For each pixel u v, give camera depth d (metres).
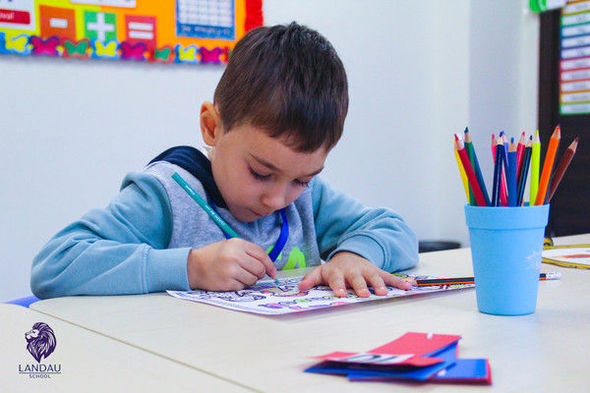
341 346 0.47
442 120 2.55
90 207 1.85
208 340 0.49
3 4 1.67
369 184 2.42
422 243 2.35
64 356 0.46
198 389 0.38
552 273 0.76
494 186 0.57
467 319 0.56
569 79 2.40
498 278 0.57
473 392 0.36
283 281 0.81
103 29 1.81
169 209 0.92
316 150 0.79
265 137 0.77
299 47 0.81
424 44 2.52
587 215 2.38
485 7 2.46
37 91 1.75
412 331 0.51
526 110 2.55
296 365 0.42
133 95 1.90
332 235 1.12
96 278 0.73
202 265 0.74
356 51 2.35
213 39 2.00
